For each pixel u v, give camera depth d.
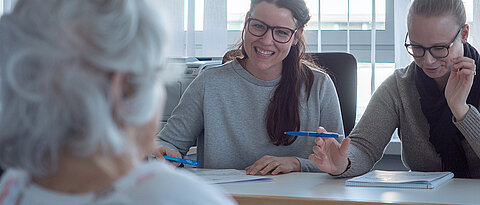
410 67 1.87
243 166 1.92
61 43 0.46
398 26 2.68
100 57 0.46
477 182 1.47
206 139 1.92
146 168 0.52
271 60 1.81
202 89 1.94
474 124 1.56
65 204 0.48
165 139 1.96
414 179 1.42
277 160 1.69
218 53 2.86
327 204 1.21
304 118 1.90
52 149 0.47
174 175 0.51
